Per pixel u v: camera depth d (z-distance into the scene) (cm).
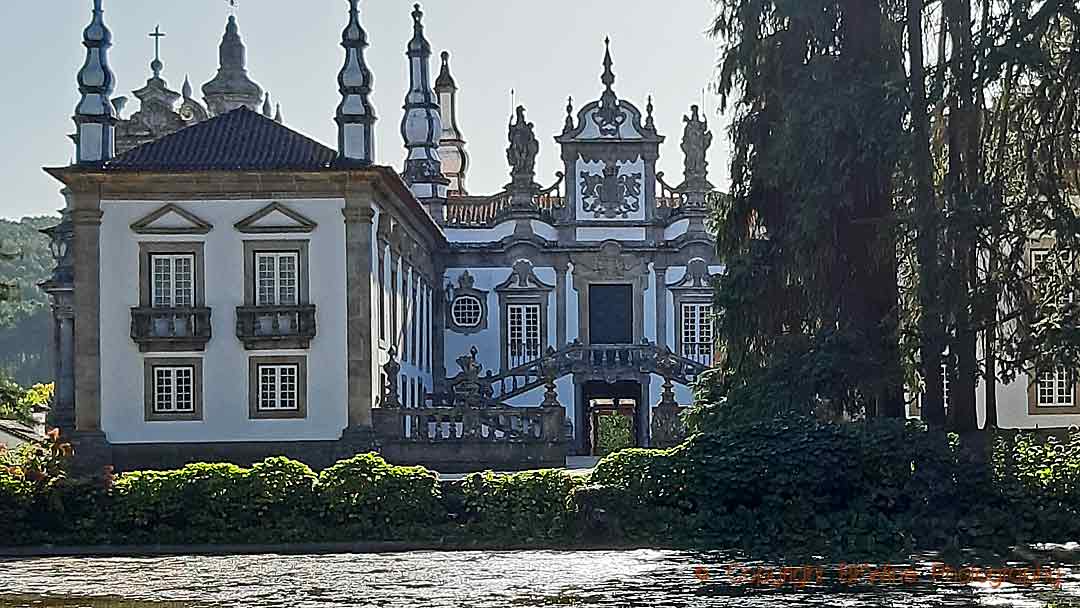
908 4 3806
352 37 5688
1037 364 3506
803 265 3794
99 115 5666
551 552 3272
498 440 5406
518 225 7888
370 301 5622
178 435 5581
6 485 3538
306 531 3528
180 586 2769
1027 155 3550
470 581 2766
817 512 3381
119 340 5609
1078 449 3469
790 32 3869
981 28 3562
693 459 3472
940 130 3722
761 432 3506
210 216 5631
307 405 5584
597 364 7438
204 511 3550
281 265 5631
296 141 5756
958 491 3359
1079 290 3516
